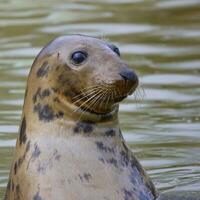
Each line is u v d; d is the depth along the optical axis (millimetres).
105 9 44906
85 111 20906
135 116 29594
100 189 20547
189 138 27547
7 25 42062
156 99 31422
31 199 20500
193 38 39594
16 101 31156
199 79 33594
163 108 30422
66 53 21000
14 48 37938
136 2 46531
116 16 43250
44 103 21109
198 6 45375
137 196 20797
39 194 20438
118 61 20688
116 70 20438
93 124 21047
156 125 28688
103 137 21078
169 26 41719
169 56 36781
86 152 20844
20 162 21094
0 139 27500
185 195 21969
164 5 45750
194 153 26297
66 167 20641
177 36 39938
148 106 30672
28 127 21219
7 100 31266
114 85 20250
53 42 21453
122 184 20781
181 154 26234
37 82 21250
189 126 28594
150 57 36656
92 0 47125
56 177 20547
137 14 43906
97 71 20578
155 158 25891
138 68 35031
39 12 44500
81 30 40531
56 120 21000
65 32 40250
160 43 38812
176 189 22906
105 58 20766
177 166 25266
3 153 26359
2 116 29609
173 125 28688
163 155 26156
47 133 20984
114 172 20859
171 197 21688
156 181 23953
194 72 34500
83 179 20578
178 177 24297
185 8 45031
